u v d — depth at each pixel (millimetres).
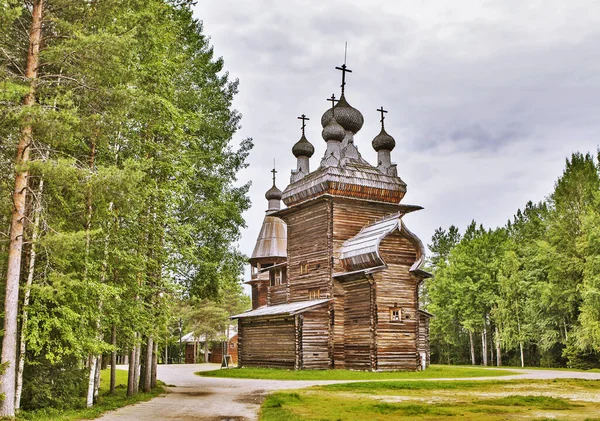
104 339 26016
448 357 83062
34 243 17906
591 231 54094
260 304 72750
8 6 16141
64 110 16641
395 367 42406
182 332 100000
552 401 23219
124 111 19141
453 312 76438
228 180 37688
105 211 20672
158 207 25703
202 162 33625
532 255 68812
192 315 85375
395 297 43406
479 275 74562
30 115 16156
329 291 46438
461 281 75750
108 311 22328
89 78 18844
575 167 61469
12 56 18469
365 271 42750
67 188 18812
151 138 26000
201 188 35500
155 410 21062
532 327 62875
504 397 25016
